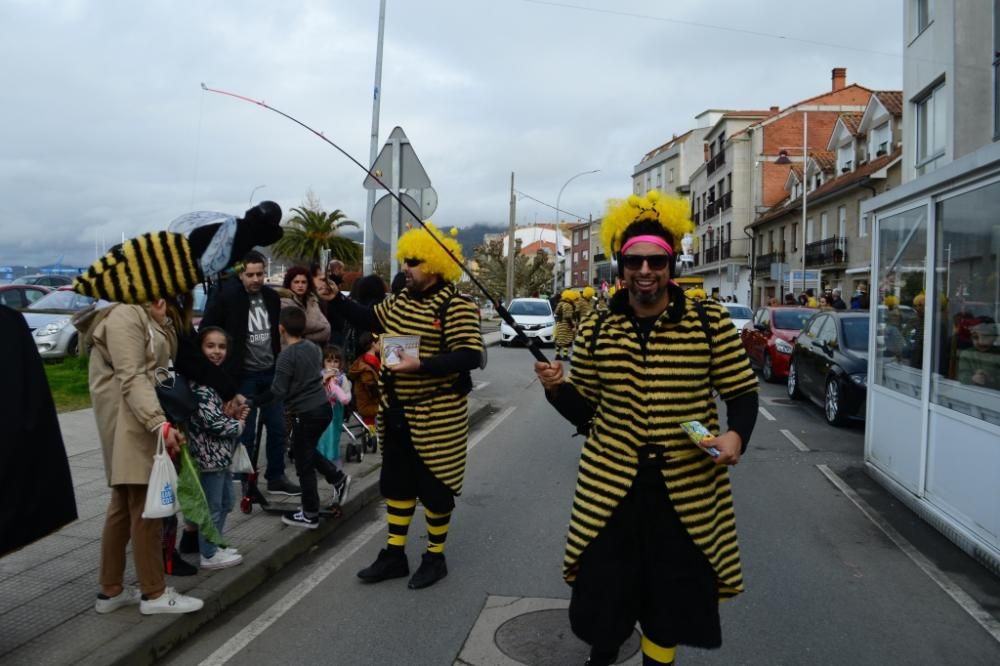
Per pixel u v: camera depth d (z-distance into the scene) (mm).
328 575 4945
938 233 6117
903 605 4539
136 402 3678
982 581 4922
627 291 3033
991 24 17547
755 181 45562
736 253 46812
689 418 2930
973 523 5422
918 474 6438
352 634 4074
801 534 5855
